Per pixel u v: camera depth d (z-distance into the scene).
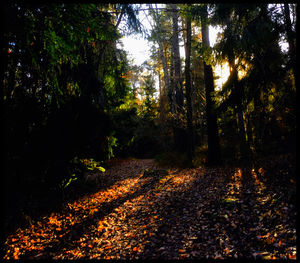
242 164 9.64
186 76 11.95
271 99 6.57
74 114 5.38
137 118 24.17
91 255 3.87
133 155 23.16
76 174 6.55
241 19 5.77
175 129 16.19
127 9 4.77
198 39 17.41
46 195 5.58
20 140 3.98
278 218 3.94
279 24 5.17
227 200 5.31
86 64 6.04
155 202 6.41
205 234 4.11
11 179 3.81
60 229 4.84
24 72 3.99
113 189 8.34
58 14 3.31
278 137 9.97
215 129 10.79
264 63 5.69
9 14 2.77
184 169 11.19
